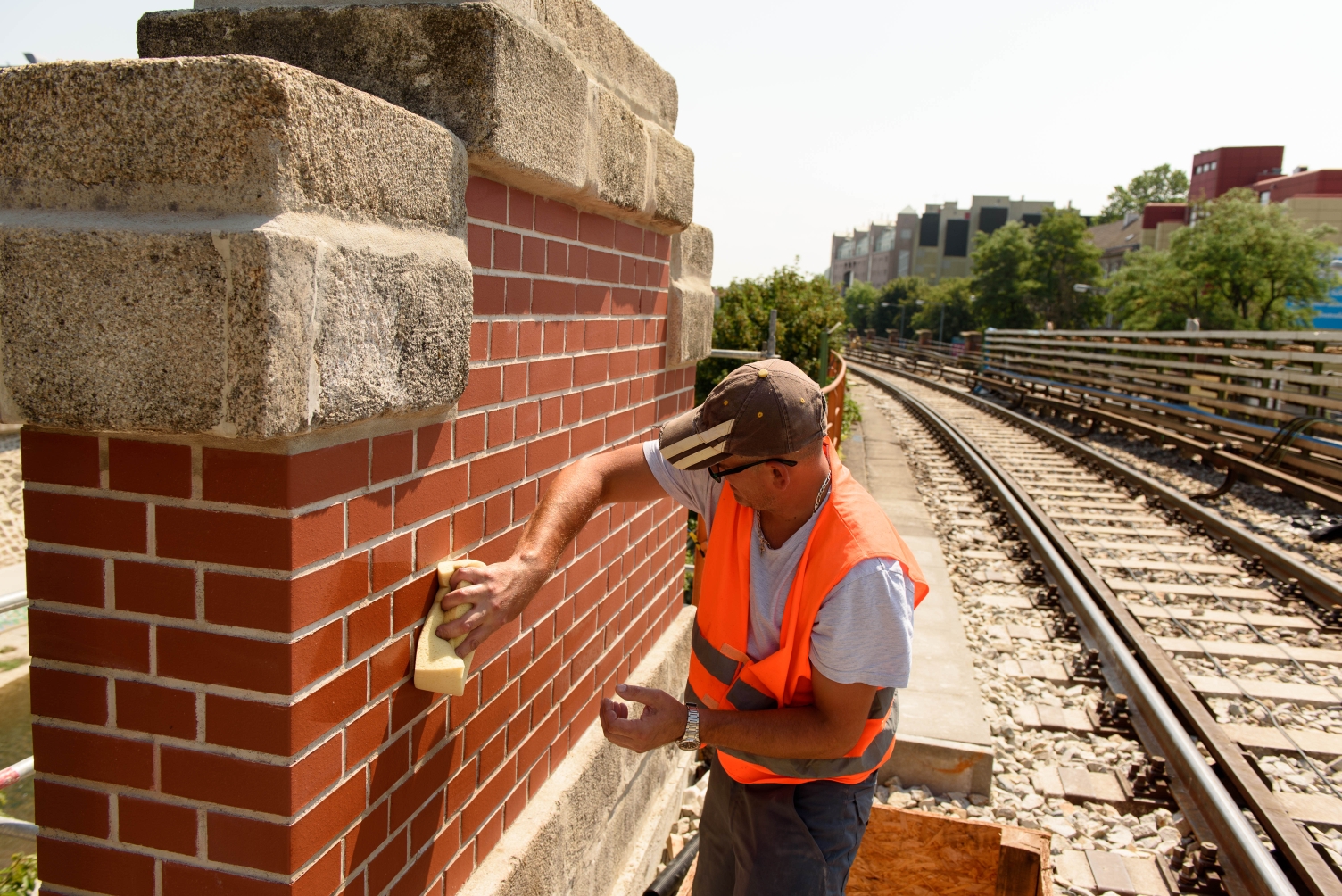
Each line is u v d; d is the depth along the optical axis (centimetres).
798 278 1411
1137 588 677
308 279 129
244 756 143
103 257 127
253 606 139
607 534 288
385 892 171
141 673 146
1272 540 852
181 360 127
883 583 180
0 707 502
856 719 186
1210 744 404
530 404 220
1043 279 6284
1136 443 1491
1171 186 10350
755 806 206
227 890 147
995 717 455
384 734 166
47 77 133
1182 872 329
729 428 175
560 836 244
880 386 3020
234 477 137
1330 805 371
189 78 127
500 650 212
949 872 274
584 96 222
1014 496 1002
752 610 200
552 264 228
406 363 155
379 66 179
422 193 161
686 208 324
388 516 162
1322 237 3878
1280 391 1158
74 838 155
